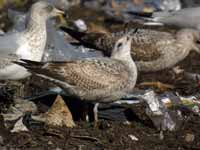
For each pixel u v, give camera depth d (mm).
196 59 20516
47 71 13336
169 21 21422
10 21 20188
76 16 25453
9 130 12766
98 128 13469
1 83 14984
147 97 14266
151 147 12633
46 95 15055
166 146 12797
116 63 13727
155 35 17312
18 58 14148
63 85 13516
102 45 17359
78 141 12539
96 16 25719
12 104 14141
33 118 13383
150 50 17094
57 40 17344
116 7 26812
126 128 13594
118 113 14422
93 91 13492
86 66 13484
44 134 12680
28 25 14453
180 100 15523
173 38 17344
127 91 13898
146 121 14031
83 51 17406
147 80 17953
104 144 12523
